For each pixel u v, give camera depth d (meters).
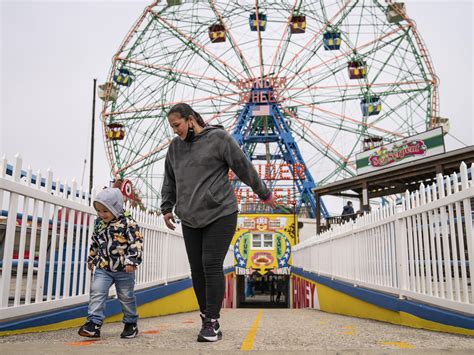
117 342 3.47
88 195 5.31
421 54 35.19
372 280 7.14
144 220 7.04
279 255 26.14
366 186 20.12
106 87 37.22
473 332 3.86
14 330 3.80
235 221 3.94
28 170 3.96
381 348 3.04
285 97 38.06
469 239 3.92
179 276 9.20
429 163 16.55
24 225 3.92
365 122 37.28
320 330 4.64
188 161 3.95
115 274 3.88
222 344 3.38
